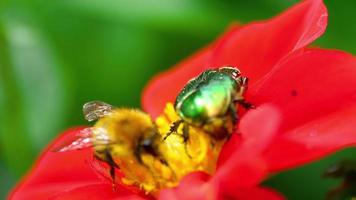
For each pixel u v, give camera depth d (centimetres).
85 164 25
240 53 26
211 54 27
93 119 24
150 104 28
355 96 22
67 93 34
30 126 33
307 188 32
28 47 34
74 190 23
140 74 34
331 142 21
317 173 32
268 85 23
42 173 26
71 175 26
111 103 34
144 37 34
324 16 23
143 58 34
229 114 22
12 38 33
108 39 34
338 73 23
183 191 21
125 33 34
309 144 21
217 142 23
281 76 23
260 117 20
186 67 28
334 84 23
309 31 23
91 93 34
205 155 23
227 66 24
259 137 20
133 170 23
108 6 31
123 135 23
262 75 25
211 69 23
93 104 24
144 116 23
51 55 34
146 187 23
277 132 22
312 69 23
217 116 22
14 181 34
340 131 22
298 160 21
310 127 22
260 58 25
